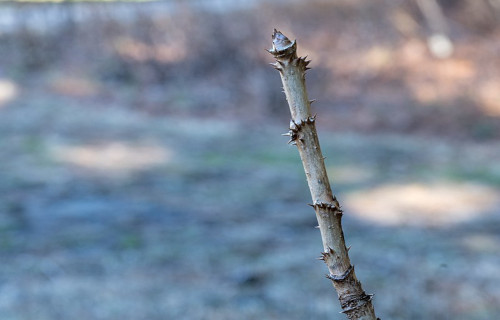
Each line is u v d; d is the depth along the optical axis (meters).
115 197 10.23
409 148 15.73
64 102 17.64
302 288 6.54
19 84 18.91
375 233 8.81
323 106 20.33
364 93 21.27
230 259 7.54
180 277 6.93
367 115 19.38
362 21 25.59
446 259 7.46
